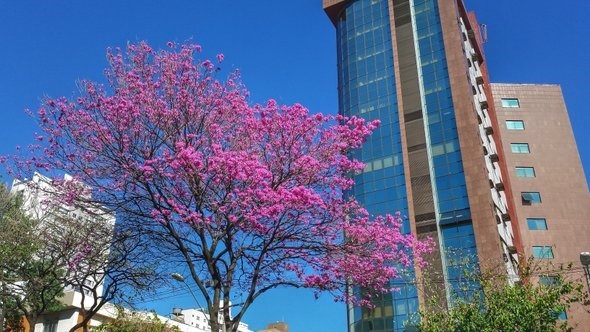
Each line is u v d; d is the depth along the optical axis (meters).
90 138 15.45
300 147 16.66
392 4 60.47
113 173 15.49
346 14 63.38
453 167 48.72
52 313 34.19
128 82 15.77
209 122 16.00
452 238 45.25
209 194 15.20
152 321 29.00
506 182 53.50
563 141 56.38
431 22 57.25
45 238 20.14
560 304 17.81
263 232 15.23
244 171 14.65
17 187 22.41
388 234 16.88
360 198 50.97
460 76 52.75
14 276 21.00
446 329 19.09
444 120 51.34
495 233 43.94
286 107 16.84
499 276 20.86
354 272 16.27
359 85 57.59
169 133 15.61
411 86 54.69
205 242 15.13
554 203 52.91
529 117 57.91
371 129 17.67
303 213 15.78
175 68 16.30
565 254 49.94
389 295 43.91
